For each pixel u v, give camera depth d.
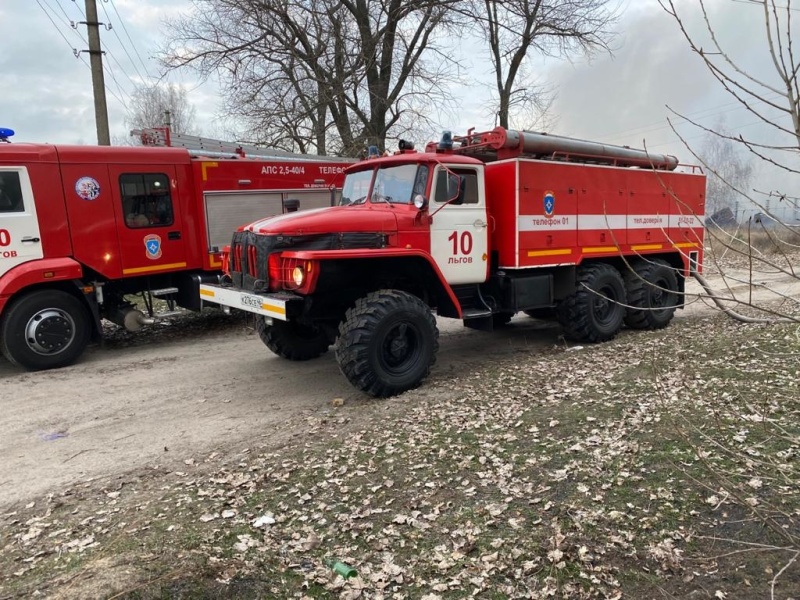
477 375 6.62
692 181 9.47
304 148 18.23
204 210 9.45
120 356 8.39
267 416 5.52
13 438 5.13
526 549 3.13
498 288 7.43
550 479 3.85
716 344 7.22
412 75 18.36
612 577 2.90
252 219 10.06
